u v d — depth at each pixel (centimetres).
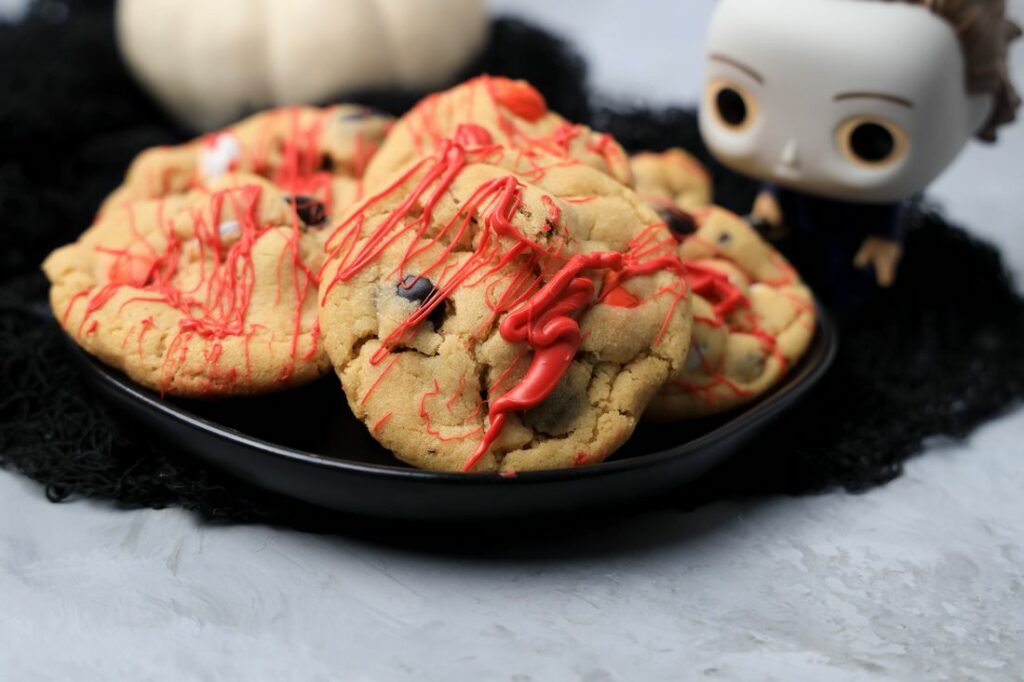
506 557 30
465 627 28
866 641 28
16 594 28
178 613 28
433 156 31
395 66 43
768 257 35
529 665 27
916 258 38
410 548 30
